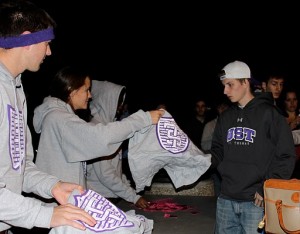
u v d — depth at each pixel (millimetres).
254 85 3297
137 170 2779
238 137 3207
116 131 2490
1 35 1846
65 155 2596
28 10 1873
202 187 5035
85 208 1888
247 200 3166
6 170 1871
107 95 3727
